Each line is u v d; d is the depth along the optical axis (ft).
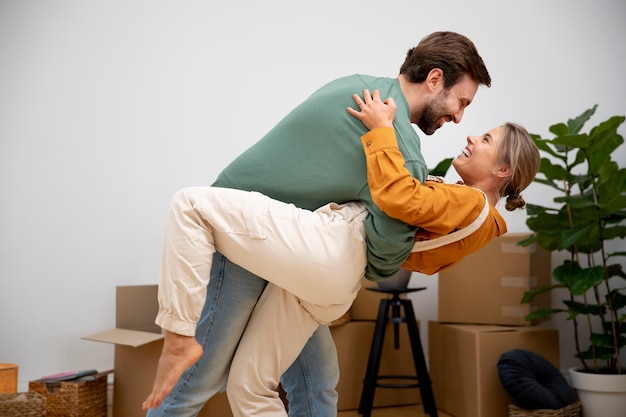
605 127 10.33
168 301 4.92
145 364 10.17
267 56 13.02
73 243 11.98
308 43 13.23
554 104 13.89
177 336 4.93
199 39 12.69
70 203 11.98
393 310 11.03
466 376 10.92
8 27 11.75
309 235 5.03
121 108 12.27
